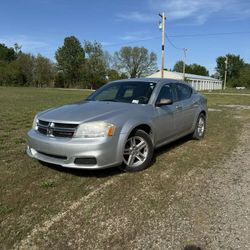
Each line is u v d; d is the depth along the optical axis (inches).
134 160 199.3
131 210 146.6
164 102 220.1
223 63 4197.8
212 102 917.8
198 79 2795.3
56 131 181.2
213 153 247.6
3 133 325.4
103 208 148.4
